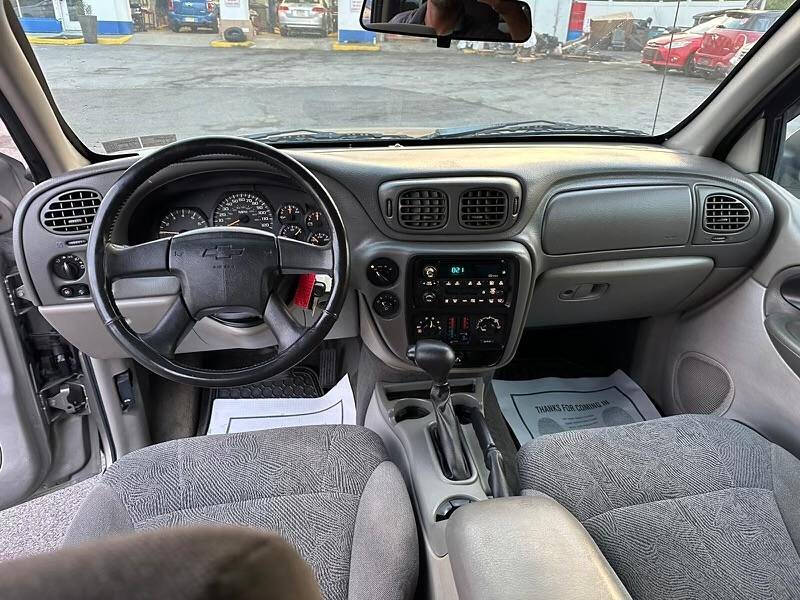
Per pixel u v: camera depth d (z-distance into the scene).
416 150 1.49
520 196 1.30
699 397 1.69
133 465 1.08
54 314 1.31
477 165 1.30
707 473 1.08
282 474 1.06
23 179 1.29
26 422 1.46
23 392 1.45
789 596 0.89
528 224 1.34
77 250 1.25
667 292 1.56
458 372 1.50
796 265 1.40
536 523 0.75
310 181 1.03
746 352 1.51
